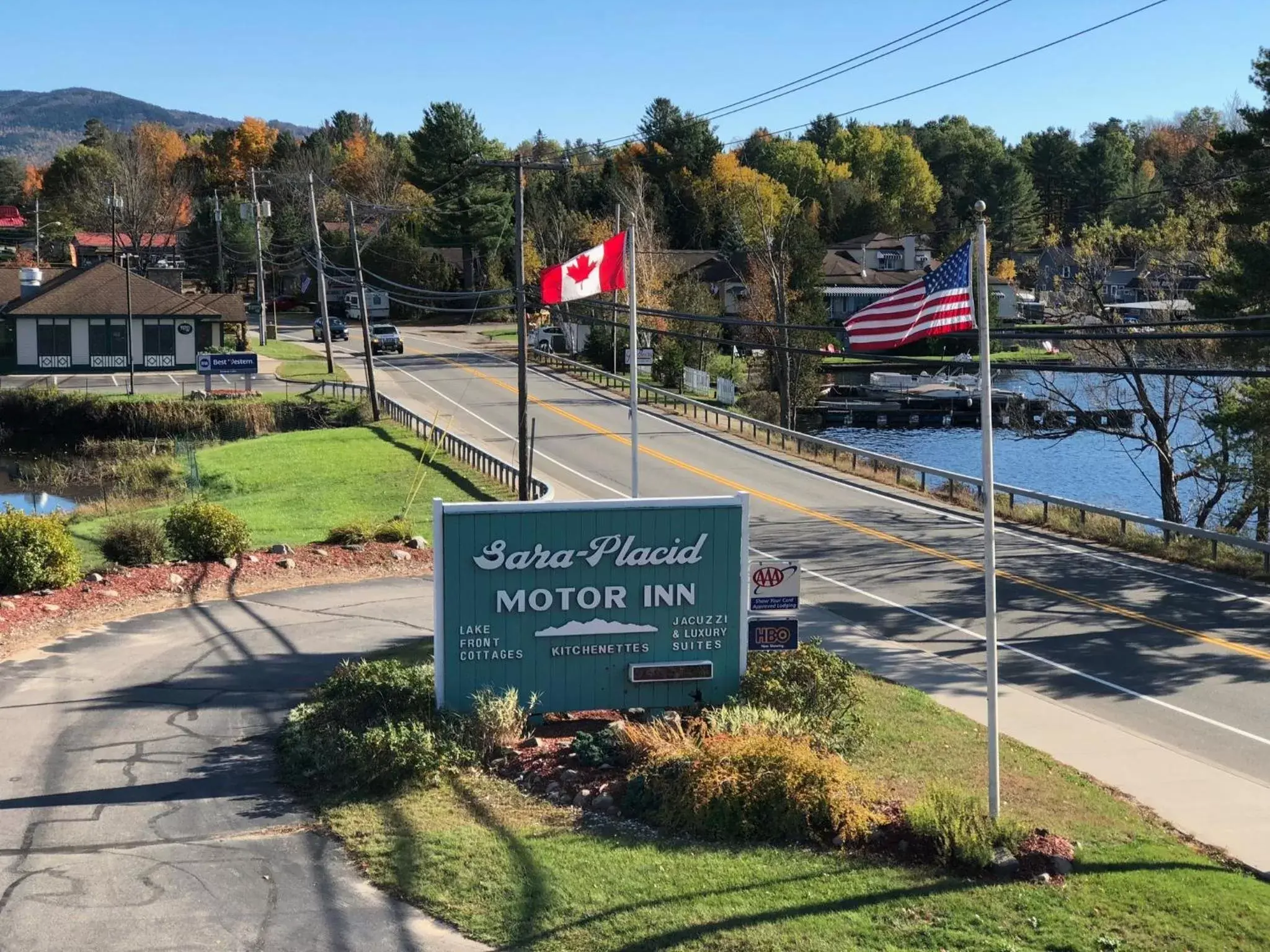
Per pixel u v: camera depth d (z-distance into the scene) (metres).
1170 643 21.67
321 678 17.27
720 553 14.62
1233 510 40.38
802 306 67.75
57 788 12.47
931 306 12.84
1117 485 52.00
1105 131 141.50
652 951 8.55
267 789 12.52
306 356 75.69
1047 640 21.86
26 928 9.07
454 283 107.25
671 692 14.60
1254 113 32.69
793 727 12.91
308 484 38.62
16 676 17.06
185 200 134.50
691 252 97.75
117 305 69.69
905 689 17.81
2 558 21.03
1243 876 10.73
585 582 14.30
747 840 10.75
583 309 76.25
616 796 11.66
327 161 137.62
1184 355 38.88
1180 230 43.44
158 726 14.85
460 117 102.25
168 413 55.09
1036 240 132.00
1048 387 44.81
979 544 31.55
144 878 10.08
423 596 23.31
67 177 136.50
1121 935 8.96
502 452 44.94
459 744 13.08
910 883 9.80
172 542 24.83
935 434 67.81
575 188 103.38
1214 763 15.01
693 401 55.44
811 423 71.00
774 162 129.12
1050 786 13.20
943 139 164.88
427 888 9.73
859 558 29.48
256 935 9.01
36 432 56.38
